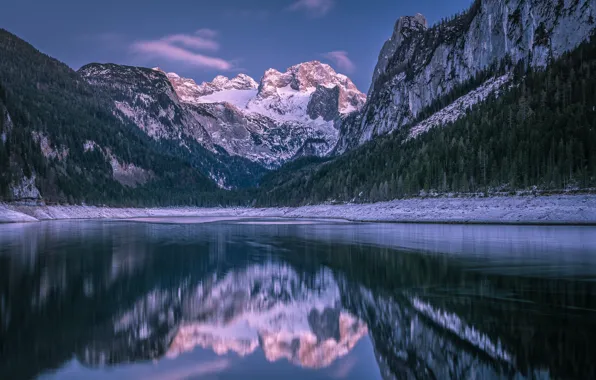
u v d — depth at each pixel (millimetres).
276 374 16062
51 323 21406
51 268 37125
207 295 28359
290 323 22438
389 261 40875
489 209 93875
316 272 36344
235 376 15844
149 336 20062
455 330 20234
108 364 16688
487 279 31266
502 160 102500
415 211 106875
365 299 26906
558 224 81688
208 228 92438
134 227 96438
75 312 23438
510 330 19922
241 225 104438
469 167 107562
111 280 32375
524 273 33250
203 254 47469
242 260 43094
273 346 19062
